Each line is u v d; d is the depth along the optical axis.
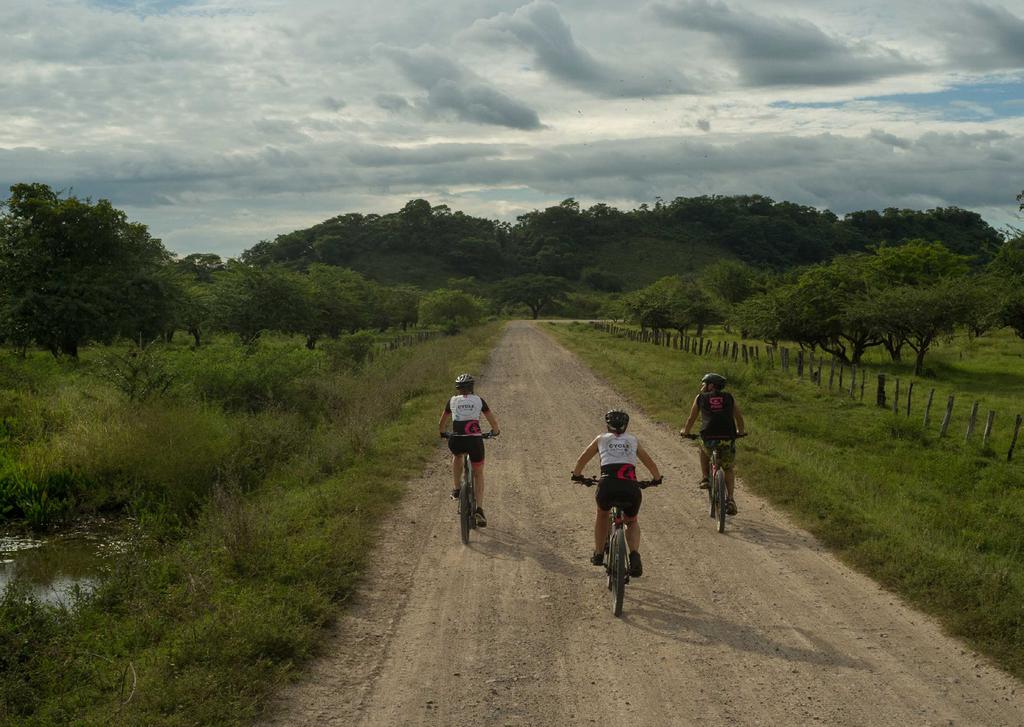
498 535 8.54
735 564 7.54
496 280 178.00
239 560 7.11
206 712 4.55
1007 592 6.41
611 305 87.75
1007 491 11.94
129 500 11.27
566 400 20.14
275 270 36.28
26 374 20.25
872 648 5.62
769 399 20.72
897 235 198.00
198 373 16.45
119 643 5.81
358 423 13.46
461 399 8.56
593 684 5.11
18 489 10.98
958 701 4.84
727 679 5.16
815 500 9.41
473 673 5.27
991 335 45.94
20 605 6.52
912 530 8.65
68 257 29.06
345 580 6.79
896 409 17.80
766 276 55.84
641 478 11.26
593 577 7.20
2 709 4.86
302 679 5.14
